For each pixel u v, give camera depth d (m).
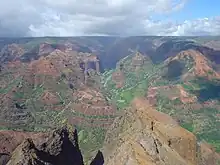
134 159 164.12
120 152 180.75
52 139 199.25
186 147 190.12
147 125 198.75
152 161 165.88
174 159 174.88
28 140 178.50
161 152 174.62
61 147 198.00
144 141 178.62
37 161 167.00
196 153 197.12
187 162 181.12
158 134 189.12
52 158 187.00
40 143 195.25
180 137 191.88
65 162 196.50
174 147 187.88
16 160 165.25
